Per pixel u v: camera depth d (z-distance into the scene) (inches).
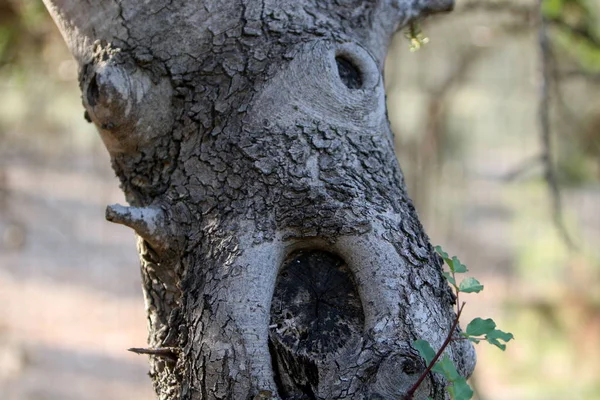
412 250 73.2
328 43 75.2
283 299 72.9
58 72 172.6
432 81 222.2
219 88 74.9
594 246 299.3
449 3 81.8
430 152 224.8
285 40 75.2
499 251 466.3
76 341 334.3
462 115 349.4
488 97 328.2
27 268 425.1
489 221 536.7
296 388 71.7
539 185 269.4
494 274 427.8
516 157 606.5
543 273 303.3
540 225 301.4
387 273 72.4
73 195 549.3
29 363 302.7
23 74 171.5
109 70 74.6
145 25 75.2
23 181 521.0
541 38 108.8
